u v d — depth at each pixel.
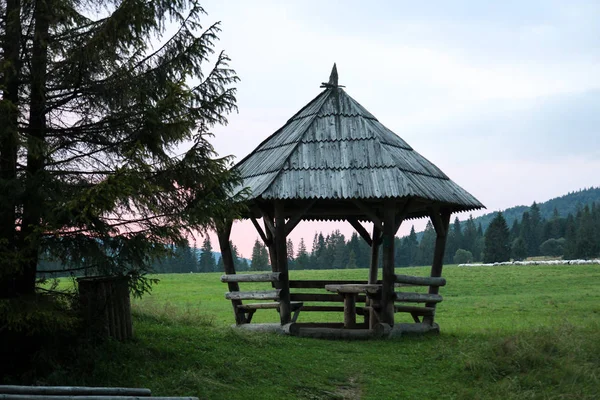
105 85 8.41
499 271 52.62
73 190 7.95
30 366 7.69
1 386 5.91
